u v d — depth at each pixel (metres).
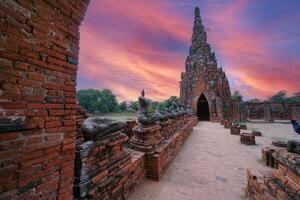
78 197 2.60
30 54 1.76
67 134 2.21
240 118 29.78
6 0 1.56
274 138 12.45
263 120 29.22
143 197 4.02
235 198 4.09
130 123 6.77
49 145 1.96
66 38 2.22
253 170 4.12
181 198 4.02
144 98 5.46
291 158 2.70
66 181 2.19
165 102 38.53
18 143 1.66
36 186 1.82
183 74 40.06
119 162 3.74
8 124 1.56
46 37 1.94
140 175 4.71
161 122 6.71
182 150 8.57
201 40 39.91
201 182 4.88
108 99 48.19
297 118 27.66
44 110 1.91
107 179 3.25
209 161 6.81
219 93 32.00
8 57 1.57
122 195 3.72
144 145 5.21
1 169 1.52
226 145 9.78
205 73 33.59
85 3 2.51
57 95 2.07
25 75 1.72
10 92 1.59
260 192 3.32
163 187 4.53
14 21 1.62
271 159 6.27
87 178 2.75
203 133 14.51
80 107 3.35
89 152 2.80
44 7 1.91
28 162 1.74
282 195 2.69
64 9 2.17
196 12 44.50
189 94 36.47
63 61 2.17
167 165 6.01
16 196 1.63
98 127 3.04
